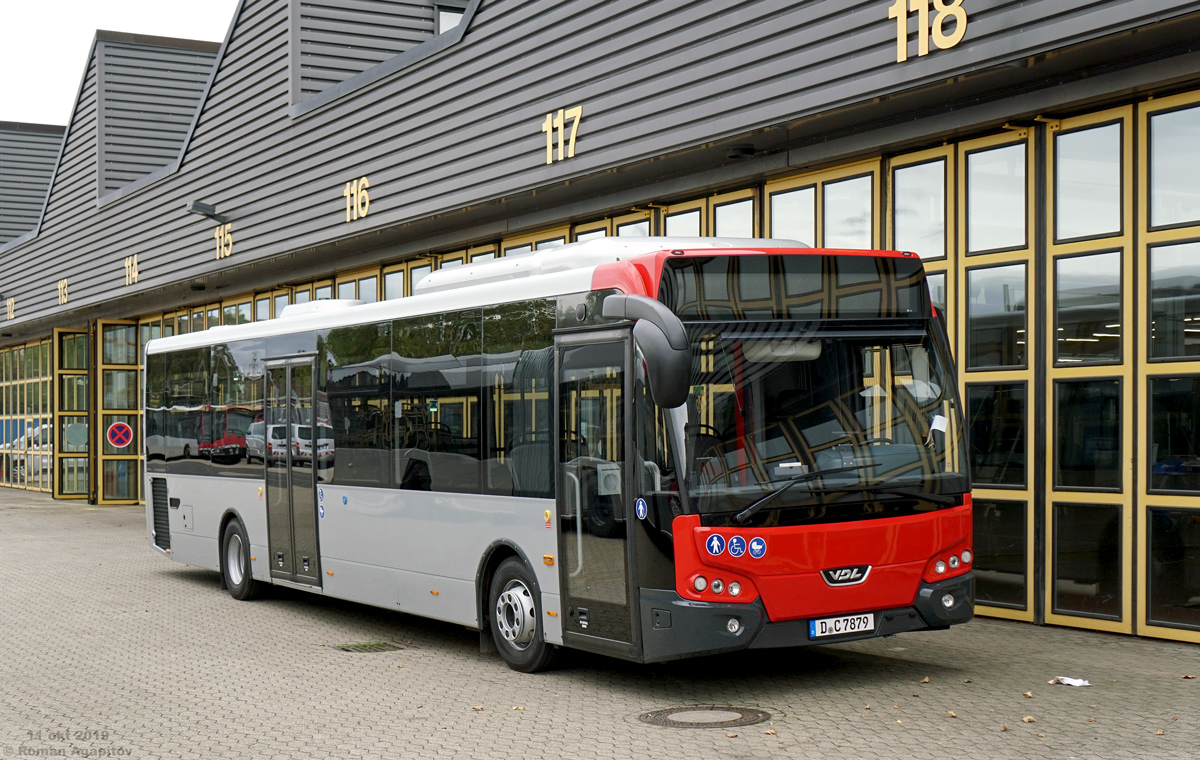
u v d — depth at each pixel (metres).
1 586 15.27
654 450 7.88
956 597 8.36
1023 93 10.13
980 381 10.85
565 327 8.71
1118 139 9.83
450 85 15.82
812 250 8.20
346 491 11.60
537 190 14.47
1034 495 10.44
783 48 11.24
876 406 8.24
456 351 10.00
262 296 23.23
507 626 9.38
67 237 28.33
